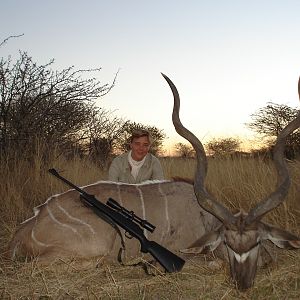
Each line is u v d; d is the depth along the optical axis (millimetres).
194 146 2668
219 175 4562
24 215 3764
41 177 4391
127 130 6934
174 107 2695
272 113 9734
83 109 5383
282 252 2924
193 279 2533
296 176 4207
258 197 3834
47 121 5059
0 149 4727
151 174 3471
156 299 2307
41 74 4945
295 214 3590
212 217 2994
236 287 2381
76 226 2723
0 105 4859
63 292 2330
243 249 2406
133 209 2859
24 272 2545
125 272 2656
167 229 2873
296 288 2371
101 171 5164
